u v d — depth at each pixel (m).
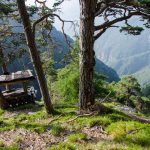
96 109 14.59
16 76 22.19
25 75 22.08
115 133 11.41
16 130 13.39
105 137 11.46
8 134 12.93
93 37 14.73
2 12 20.19
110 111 14.66
